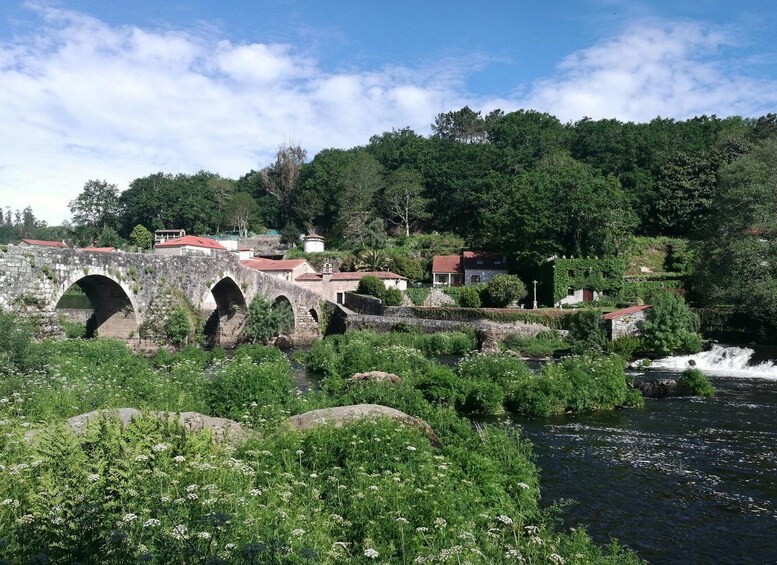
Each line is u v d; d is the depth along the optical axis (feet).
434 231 383.04
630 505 45.98
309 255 336.29
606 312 184.34
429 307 218.59
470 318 201.67
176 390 61.11
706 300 176.55
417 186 384.88
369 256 302.86
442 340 157.28
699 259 187.32
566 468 54.95
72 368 72.59
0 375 61.26
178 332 144.05
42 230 515.50
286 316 184.24
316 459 37.14
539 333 174.50
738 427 72.69
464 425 54.54
